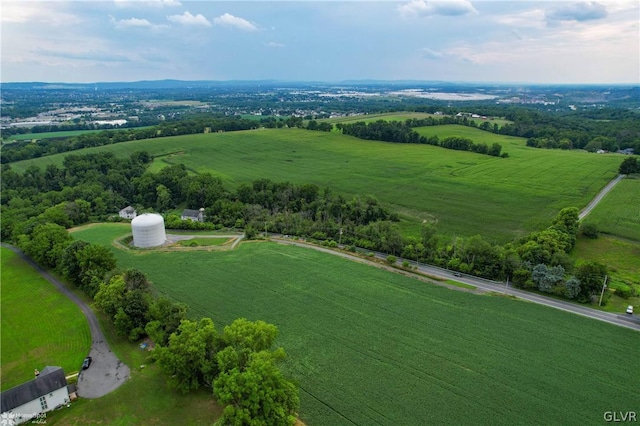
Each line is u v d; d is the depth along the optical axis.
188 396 50.88
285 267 92.12
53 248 89.88
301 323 67.81
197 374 51.91
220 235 118.56
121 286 66.25
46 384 48.84
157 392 51.66
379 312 71.25
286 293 79.00
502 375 54.38
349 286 81.88
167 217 129.38
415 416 47.31
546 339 62.50
